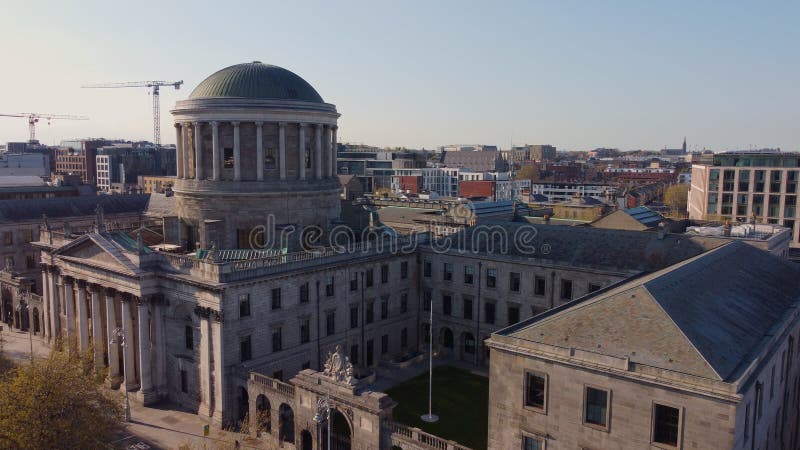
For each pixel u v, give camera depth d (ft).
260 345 211.20
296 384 179.11
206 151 258.37
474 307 260.62
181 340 216.74
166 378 223.51
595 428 126.62
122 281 222.48
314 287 228.84
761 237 261.03
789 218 473.67
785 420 156.76
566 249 240.73
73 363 172.76
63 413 154.20
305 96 267.80
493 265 253.44
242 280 202.39
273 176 258.57
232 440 191.93
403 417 204.33
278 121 253.65
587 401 128.06
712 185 503.20
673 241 224.12
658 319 125.90
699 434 113.50
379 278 258.78
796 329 160.76
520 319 247.50
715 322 133.08
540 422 134.72
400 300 270.87
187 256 217.77
